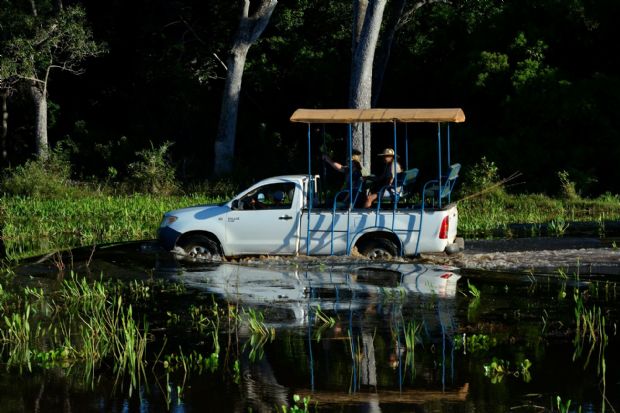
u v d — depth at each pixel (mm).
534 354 11461
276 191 18781
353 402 9750
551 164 36156
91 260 18922
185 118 48969
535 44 38531
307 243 18516
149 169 39906
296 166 44906
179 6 47812
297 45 47344
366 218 18297
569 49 39625
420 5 42188
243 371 10914
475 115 40562
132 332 12008
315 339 12312
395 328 12852
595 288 15508
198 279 16734
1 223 28406
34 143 48062
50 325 13453
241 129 48188
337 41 47875
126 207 32062
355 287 15742
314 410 9531
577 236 22734
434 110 17969
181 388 10312
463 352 11594
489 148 36719
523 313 13672
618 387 10125
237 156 46656
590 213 29406
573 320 13195
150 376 10820
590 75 39562
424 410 9477
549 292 15211
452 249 18328
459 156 37969
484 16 42500
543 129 37000
